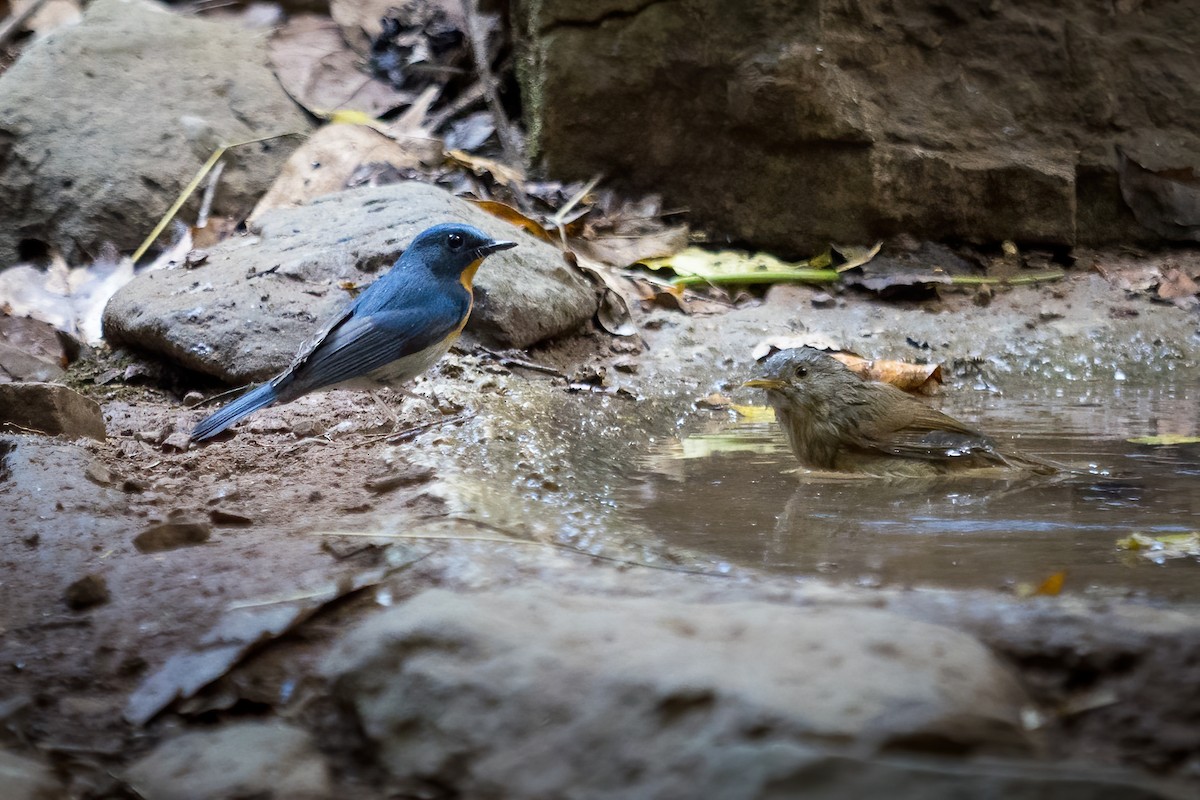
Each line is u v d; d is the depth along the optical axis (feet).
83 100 56.29
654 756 14.84
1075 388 46.06
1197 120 58.39
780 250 55.83
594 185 57.06
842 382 35.09
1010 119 56.90
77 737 18.22
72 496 27.40
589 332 47.52
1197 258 56.95
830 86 53.67
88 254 53.21
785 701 14.93
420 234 36.58
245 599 21.95
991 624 18.60
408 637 17.19
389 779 16.35
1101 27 58.08
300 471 31.37
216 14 65.51
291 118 58.49
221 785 16.29
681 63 55.16
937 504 30.12
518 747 15.64
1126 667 17.54
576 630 17.08
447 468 30.50
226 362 41.16
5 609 22.11
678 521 28.19
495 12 62.13
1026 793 13.55
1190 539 25.96
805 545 25.79
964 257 55.31
